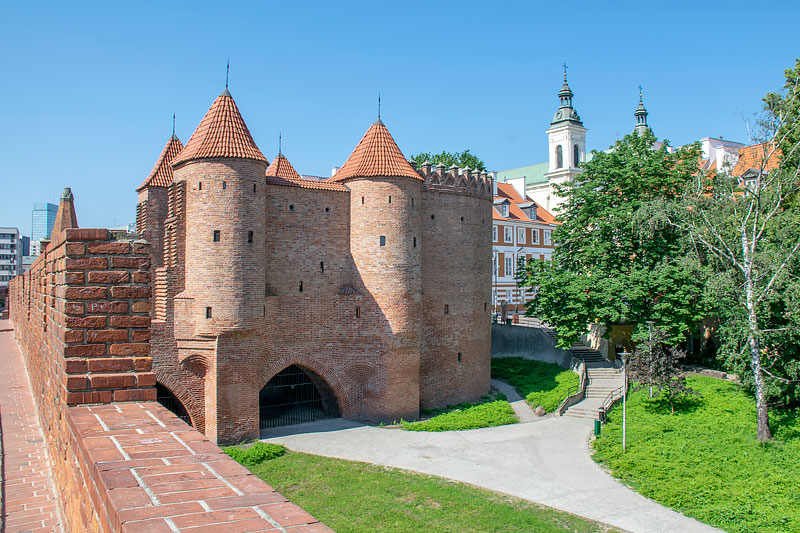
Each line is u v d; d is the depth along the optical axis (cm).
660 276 4106
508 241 7481
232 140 3300
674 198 4375
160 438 760
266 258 3538
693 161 4653
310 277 3691
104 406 937
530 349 5522
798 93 3406
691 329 4603
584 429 3675
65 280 960
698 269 3578
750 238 3544
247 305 3266
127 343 984
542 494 2591
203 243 3216
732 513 2331
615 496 2578
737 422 3441
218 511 523
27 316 2870
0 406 2033
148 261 1008
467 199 4459
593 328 5212
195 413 3259
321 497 2475
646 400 4022
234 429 3241
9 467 1277
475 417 3816
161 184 3897
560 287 4581
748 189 3469
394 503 2420
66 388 943
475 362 4491
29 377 2530
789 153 3481
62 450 976
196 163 3250
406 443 3334
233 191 3241
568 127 9475
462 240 4422
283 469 2838
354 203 3825
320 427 3622
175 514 513
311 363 3684
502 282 7369
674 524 2291
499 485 2692
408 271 3850
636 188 4516
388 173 3800
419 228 3953
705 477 2714
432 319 4266
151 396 986
